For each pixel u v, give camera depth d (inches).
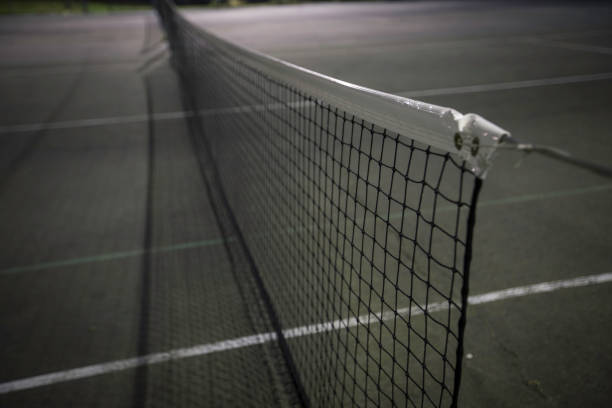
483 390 112.2
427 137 54.7
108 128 351.9
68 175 267.4
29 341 138.6
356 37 760.3
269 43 721.0
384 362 119.0
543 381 114.0
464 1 1466.5
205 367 125.5
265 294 149.5
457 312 137.5
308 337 127.3
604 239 171.2
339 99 79.7
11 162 291.7
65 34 964.6
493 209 199.0
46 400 118.4
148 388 120.1
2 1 1771.7
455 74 467.8
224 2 1637.6
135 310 149.9
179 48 541.3
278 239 171.9
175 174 261.0
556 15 952.9
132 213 217.5
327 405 105.7
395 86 430.3
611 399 108.1
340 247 165.0
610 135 278.1
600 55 518.3
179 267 171.9
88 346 135.5
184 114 378.3
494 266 159.2
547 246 169.0
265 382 118.7
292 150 241.3
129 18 1279.5
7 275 172.4
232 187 224.4
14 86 510.3
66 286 164.2
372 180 223.9
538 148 40.5
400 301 141.6
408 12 1171.3
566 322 132.2
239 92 280.5
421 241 176.6
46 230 205.2
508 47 608.1
